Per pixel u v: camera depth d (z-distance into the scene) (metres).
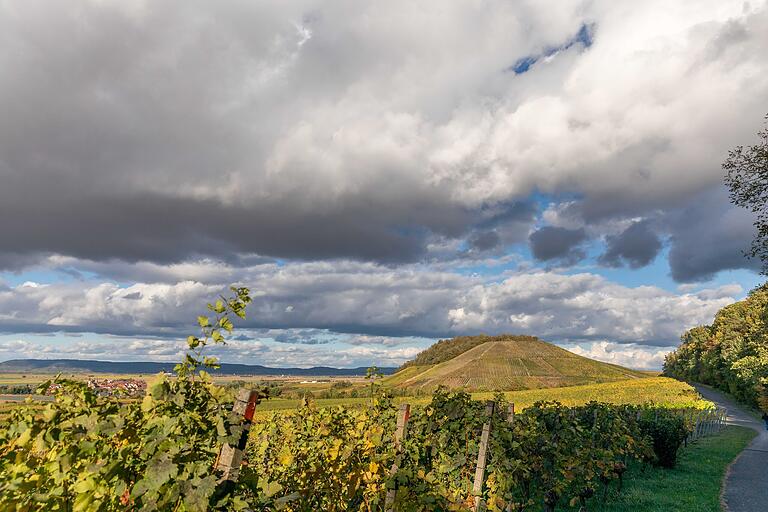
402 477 6.62
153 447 2.83
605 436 14.34
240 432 2.97
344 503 6.62
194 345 3.41
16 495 2.84
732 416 55.47
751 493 14.54
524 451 10.21
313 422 7.53
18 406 3.24
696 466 19.31
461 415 9.20
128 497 2.95
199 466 2.85
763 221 19.80
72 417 3.09
